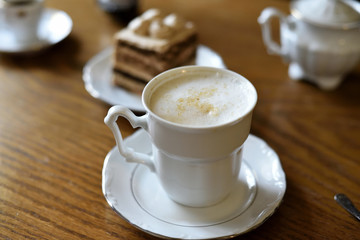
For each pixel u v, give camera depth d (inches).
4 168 18.4
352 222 16.4
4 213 16.5
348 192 17.6
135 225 15.2
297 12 22.7
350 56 22.0
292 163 18.8
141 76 24.0
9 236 15.7
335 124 21.0
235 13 30.0
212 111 15.1
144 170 17.8
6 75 24.0
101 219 16.5
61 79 23.9
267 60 25.5
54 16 29.0
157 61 23.7
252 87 15.5
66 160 18.9
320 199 17.2
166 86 16.1
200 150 14.6
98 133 20.3
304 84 23.8
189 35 25.1
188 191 15.8
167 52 23.7
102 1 29.1
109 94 22.9
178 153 14.8
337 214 16.7
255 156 18.1
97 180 18.0
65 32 26.9
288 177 18.2
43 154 19.1
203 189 15.7
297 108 22.0
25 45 25.8
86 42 27.1
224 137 14.5
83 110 21.7
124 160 17.8
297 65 23.8
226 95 15.7
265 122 21.0
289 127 20.7
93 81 23.6
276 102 22.4
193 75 16.6
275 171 17.2
